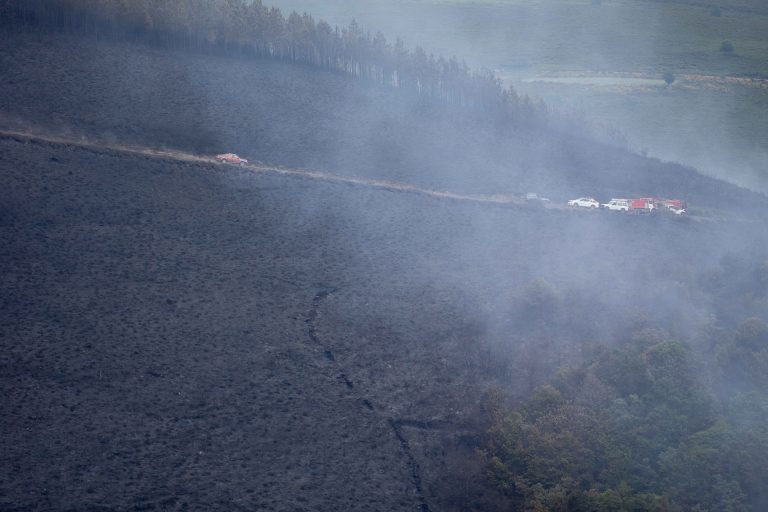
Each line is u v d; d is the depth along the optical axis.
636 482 121.81
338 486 119.19
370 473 122.75
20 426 114.69
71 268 148.38
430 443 130.75
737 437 124.25
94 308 140.00
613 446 125.50
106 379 126.06
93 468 111.62
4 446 111.19
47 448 112.56
